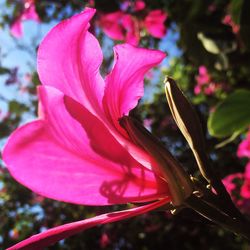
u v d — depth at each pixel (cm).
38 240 11
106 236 75
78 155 11
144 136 12
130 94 13
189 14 40
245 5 30
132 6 50
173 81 13
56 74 12
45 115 11
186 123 13
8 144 10
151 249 79
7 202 78
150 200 12
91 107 12
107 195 12
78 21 11
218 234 82
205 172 13
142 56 12
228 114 27
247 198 41
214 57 41
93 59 12
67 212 72
